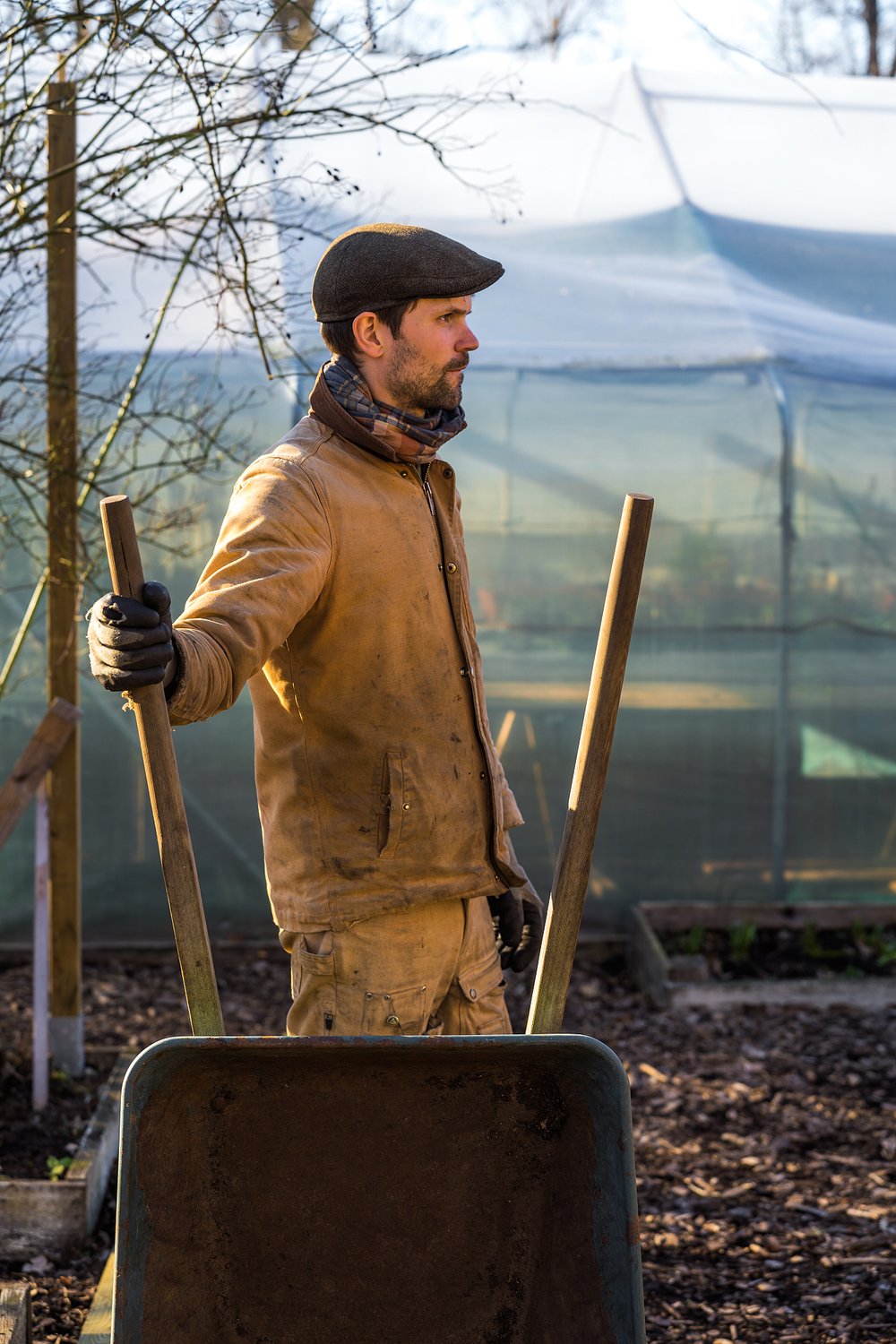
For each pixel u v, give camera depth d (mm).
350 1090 1898
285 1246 1918
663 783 6582
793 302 6609
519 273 6656
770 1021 5461
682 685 6570
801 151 7195
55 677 4430
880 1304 3178
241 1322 1908
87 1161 3578
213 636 1827
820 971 6066
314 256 5785
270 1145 1903
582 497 6520
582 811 2008
